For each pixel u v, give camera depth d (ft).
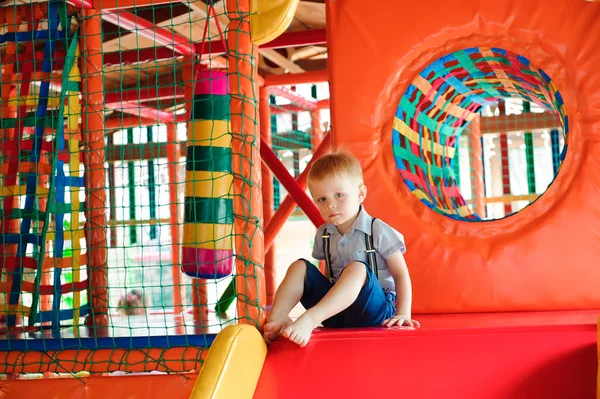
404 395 6.49
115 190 32.01
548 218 9.64
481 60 11.19
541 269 9.58
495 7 10.05
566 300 9.49
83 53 10.27
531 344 6.51
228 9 7.93
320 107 24.13
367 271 7.63
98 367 7.95
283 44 16.44
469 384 6.42
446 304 9.75
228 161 8.20
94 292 10.79
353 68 10.47
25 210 11.00
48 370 8.05
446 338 6.70
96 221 10.82
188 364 7.72
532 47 9.93
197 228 8.06
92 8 10.96
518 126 28.27
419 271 9.87
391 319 7.66
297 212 35.35
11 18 11.39
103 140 10.95
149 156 30.04
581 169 9.64
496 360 6.48
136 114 23.54
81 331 9.37
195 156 8.18
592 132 9.62
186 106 16.69
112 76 22.38
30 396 8.07
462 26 10.18
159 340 7.88
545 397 6.30
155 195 31.86
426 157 12.31
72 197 11.06
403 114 10.75
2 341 8.29
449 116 13.91
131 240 32.09
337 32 10.53
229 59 7.91
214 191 8.11
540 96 12.23
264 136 19.74
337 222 8.23
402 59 10.35
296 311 15.35
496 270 9.65
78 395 7.99
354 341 6.88
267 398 6.77
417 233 9.98
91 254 10.79
